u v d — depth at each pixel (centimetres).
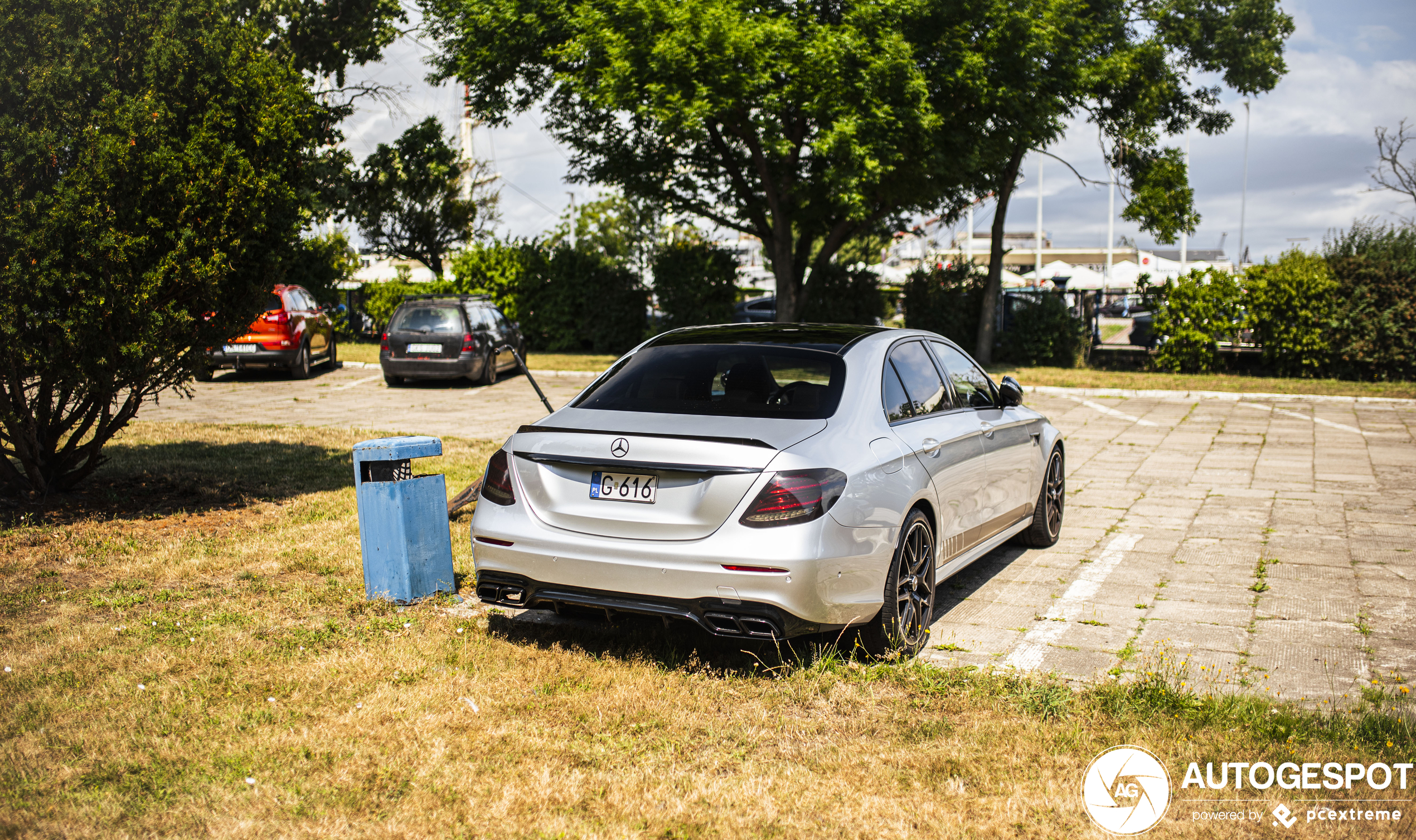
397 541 519
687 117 1609
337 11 2223
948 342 594
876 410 459
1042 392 1667
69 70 612
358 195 2969
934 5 1688
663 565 394
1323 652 455
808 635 464
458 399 1546
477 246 2562
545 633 475
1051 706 379
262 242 705
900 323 2775
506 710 382
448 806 308
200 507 746
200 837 288
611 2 1722
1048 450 666
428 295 2561
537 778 326
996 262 2131
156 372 698
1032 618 512
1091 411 1434
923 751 346
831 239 2170
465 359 1700
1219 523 739
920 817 302
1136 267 5866
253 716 370
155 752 339
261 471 885
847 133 1605
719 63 1641
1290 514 766
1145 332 2591
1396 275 1797
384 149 3006
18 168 605
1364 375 1838
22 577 559
